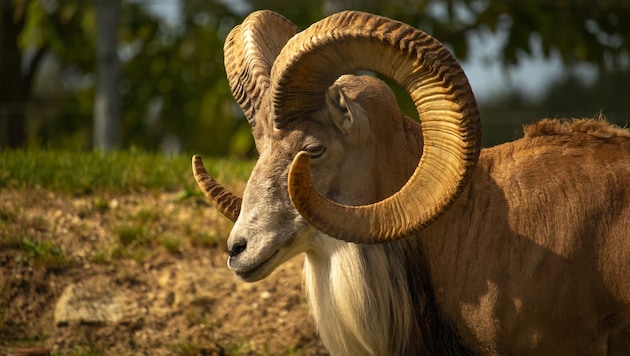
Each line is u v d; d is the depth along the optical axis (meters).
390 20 17.95
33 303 27.08
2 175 31.39
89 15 74.25
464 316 19.59
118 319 26.61
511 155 20.25
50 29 76.38
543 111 81.06
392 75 18.38
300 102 19.02
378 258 19.86
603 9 74.06
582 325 19.09
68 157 34.41
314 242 19.84
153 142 76.31
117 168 32.56
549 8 73.38
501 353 19.45
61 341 26.19
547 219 19.25
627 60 75.62
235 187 31.59
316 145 19.16
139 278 27.70
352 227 18.25
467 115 17.72
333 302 19.86
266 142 19.56
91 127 81.12
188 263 28.25
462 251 19.69
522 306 19.03
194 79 75.00
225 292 27.34
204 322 26.55
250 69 19.88
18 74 80.56
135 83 75.94
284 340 26.16
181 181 32.19
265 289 27.33
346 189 19.48
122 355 25.78
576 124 20.12
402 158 20.06
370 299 19.75
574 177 19.45
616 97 80.69
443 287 19.84
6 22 79.38
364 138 19.48
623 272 18.84
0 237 28.36
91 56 79.75
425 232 19.97
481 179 20.03
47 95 88.56
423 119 18.27
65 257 28.02
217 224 29.70
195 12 74.94
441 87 17.80
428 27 71.94
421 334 20.27
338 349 20.30
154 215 29.86
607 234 19.00
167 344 26.12
